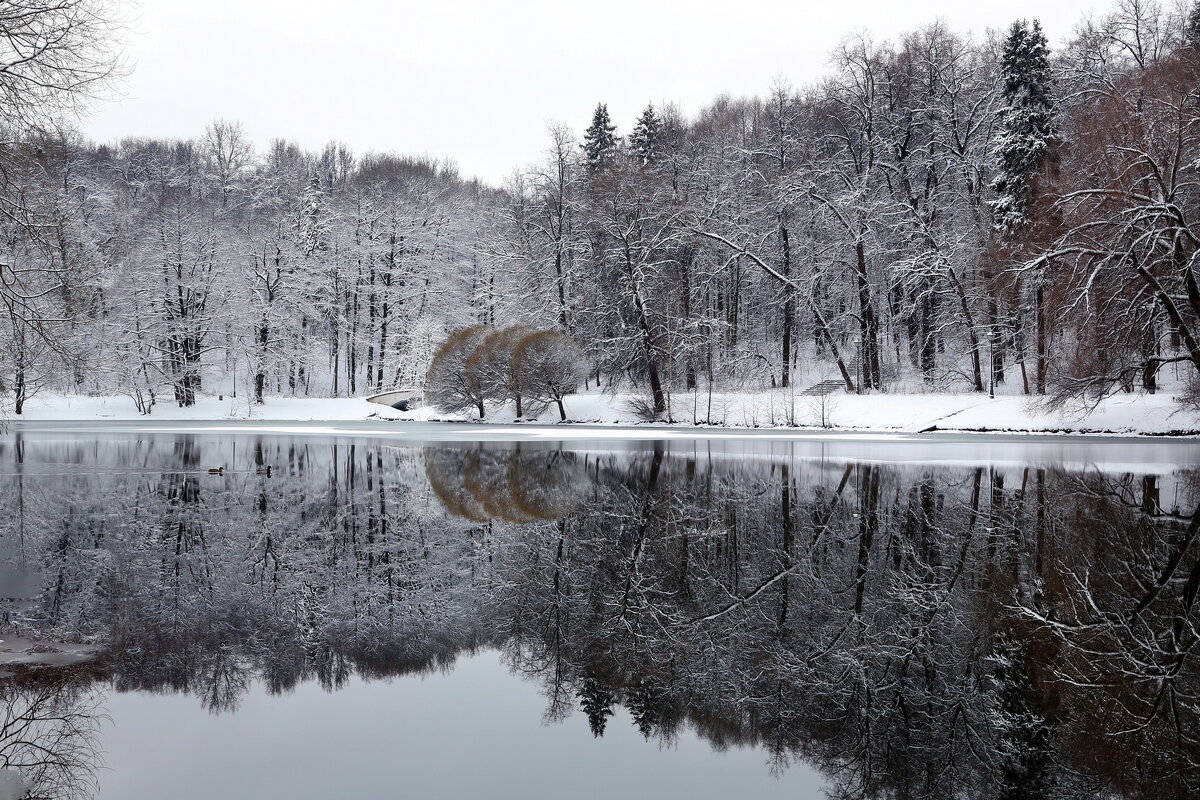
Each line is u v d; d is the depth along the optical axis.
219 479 20.84
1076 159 33.09
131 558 11.43
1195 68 29.56
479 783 4.97
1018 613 8.55
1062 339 37.50
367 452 29.00
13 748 5.43
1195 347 27.22
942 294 44.38
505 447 31.11
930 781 5.00
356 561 11.31
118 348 51.50
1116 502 16.05
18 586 9.80
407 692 6.61
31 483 19.88
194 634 8.03
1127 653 7.31
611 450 29.44
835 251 46.44
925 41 48.16
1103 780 5.00
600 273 48.25
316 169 82.75
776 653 7.44
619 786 4.92
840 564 10.91
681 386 48.94
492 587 9.87
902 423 38.59
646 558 11.41
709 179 51.12
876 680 6.75
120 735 5.67
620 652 7.54
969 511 15.06
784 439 34.31
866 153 49.28
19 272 11.27
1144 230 26.98
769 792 4.86
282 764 5.22
